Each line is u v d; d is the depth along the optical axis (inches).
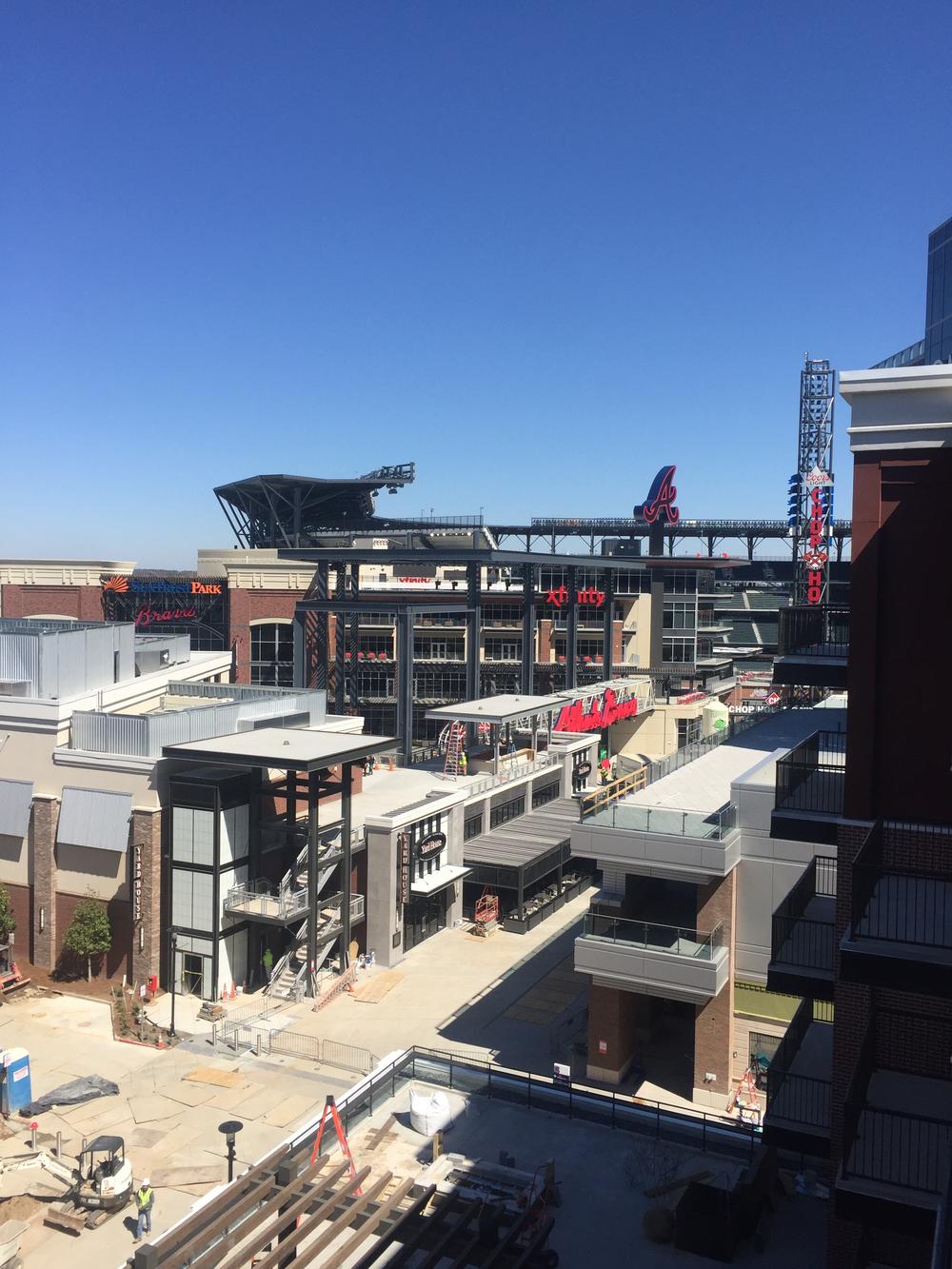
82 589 4510.3
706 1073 1450.5
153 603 4461.1
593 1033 1544.0
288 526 5905.5
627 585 5009.8
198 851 1870.1
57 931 1985.7
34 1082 1572.3
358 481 5511.8
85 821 1926.7
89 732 1979.6
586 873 2711.6
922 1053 759.1
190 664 2593.5
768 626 7775.6
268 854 1993.1
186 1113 1477.6
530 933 2310.5
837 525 6279.5
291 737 2075.5
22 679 2084.2
